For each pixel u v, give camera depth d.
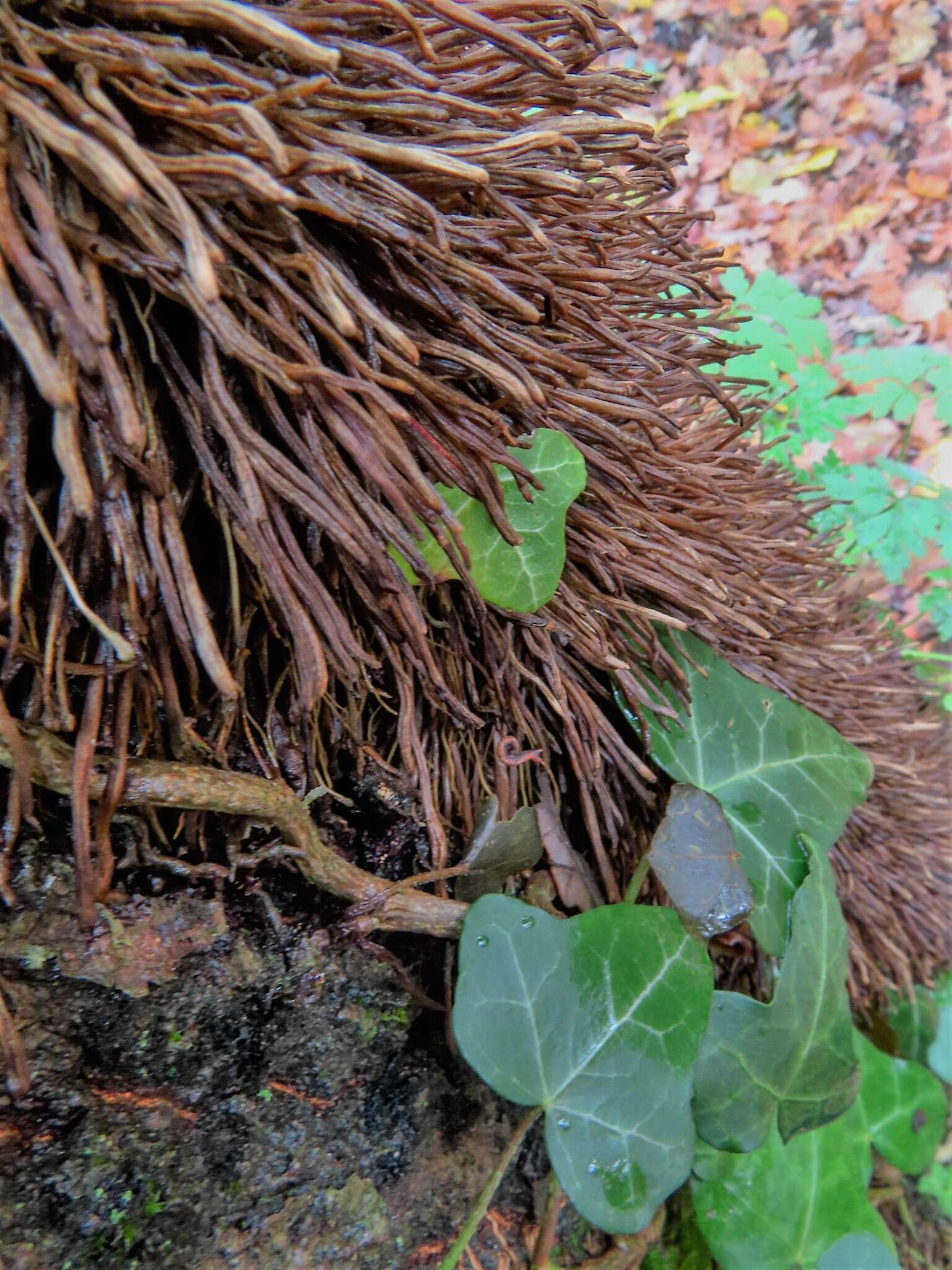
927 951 0.31
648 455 0.19
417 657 0.16
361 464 0.14
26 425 0.13
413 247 0.14
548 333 0.17
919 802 0.30
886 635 0.33
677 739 0.21
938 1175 0.29
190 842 0.15
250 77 0.13
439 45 0.15
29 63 0.11
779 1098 0.20
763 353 0.41
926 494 0.46
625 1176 0.17
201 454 0.14
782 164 0.60
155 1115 0.14
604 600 0.19
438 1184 0.18
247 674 0.17
